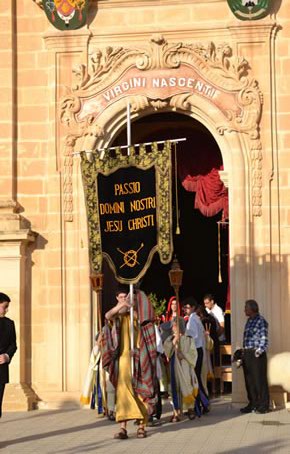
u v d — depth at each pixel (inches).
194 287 1274.6
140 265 719.1
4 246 899.4
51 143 917.8
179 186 1189.7
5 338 673.6
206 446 647.8
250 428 729.0
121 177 735.7
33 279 912.9
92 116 912.9
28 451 641.6
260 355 814.5
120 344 701.3
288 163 886.4
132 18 915.4
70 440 689.0
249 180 890.1
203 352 819.4
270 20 892.0
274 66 893.8
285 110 890.7
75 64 917.8
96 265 741.9
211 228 1263.5
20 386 883.4
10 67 925.2
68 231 911.7
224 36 903.1
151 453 622.8
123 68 910.4
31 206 919.0
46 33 920.3
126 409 686.5
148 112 917.8
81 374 897.5
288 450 621.6
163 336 784.3
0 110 923.4
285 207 884.0
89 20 919.7
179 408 776.3
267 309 876.0
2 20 929.5
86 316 900.6
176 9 910.4
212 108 897.5
